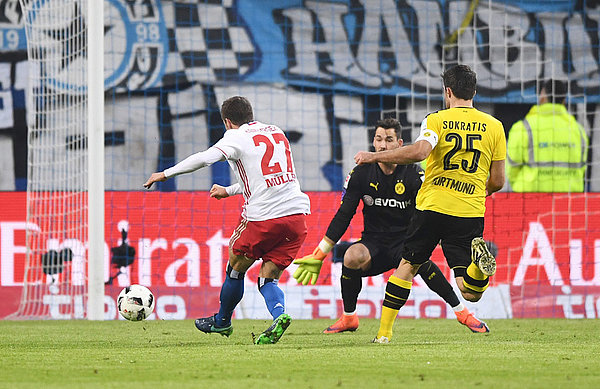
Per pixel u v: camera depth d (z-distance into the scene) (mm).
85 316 34375
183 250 36781
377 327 27703
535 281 37312
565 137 40594
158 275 36531
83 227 34656
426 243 18938
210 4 42062
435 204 18375
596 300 36781
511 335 23969
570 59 42719
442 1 42719
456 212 18297
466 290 18594
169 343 20688
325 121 41969
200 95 41688
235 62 42062
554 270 37469
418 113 42344
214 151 18250
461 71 18594
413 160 17641
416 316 34906
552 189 40031
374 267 24484
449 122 18281
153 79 41469
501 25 42844
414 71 42438
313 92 42094
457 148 18219
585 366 14820
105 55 41281
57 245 35000
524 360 15773
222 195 20016
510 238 37750
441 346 18891
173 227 36906
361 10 42594
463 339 22188
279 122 41844
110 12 41438
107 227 36469
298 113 41938
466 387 12062
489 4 42594
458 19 42750
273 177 18797
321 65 42281
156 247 36719
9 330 26562
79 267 34594
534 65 42438
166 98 41469
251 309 35312
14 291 36031
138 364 15250
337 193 38281
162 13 41750
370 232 24641
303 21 42375
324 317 35562
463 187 18359
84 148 36688
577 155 40406
